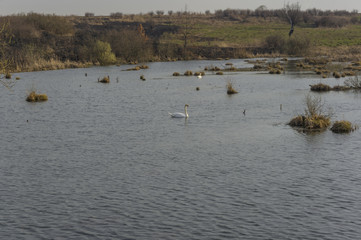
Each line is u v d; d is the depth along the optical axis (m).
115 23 184.88
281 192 24.03
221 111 47.53
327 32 168.38
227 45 144.25
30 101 56.09
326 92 59.59
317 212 21.42
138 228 19.95
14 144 35.06
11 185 25.64
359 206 22.02
